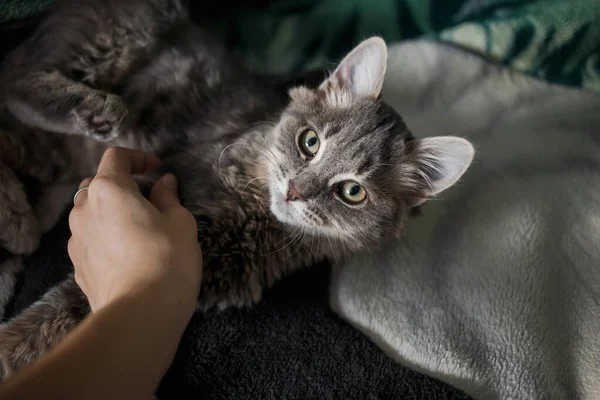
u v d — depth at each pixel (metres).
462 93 0.42
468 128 0.40
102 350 0.17
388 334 0.30
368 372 0.27
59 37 0.32
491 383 0.28
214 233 0.28
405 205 0.31
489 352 0.29
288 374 0.27
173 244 0.22
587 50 0.42
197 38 0.35
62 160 0.32
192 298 0.21
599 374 0.29
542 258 0.33
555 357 0.30
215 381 0.27
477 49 0.43
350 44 0.44
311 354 0.28
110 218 0.22
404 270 0.32
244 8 0.43
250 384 0.27
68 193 0.33
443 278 0.32
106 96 0.30
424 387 0.27
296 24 0.44
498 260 0.33
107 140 0.31
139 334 0.18
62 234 0.31
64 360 0.16
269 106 0.35
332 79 0.31
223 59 0.35
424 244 0.34
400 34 0.44
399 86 0.42
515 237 0.33
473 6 0.42
